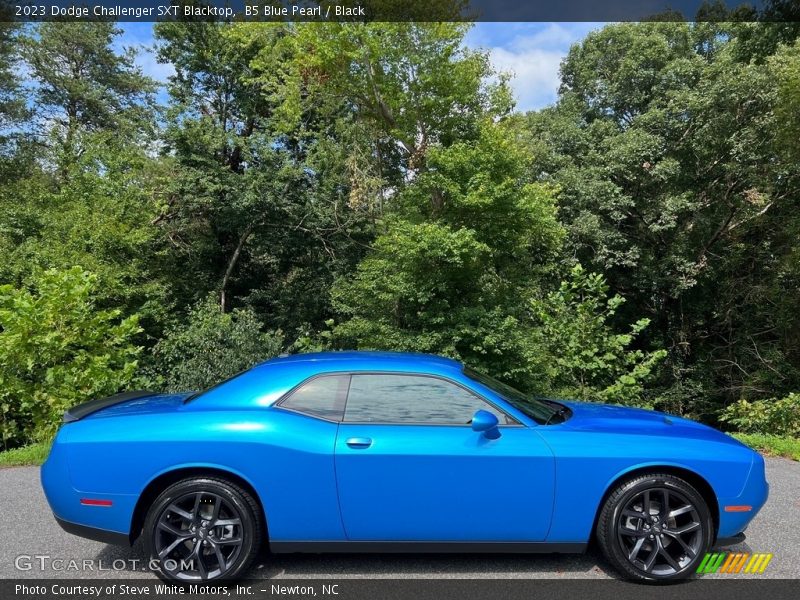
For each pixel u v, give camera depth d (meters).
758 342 19.55
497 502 3.32
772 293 18.23
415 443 3.33
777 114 15.56
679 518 3.41
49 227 15.05
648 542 3.37
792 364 18.44
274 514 3.28
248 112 20.61
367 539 3.33
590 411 4.09
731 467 3.44
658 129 18.88
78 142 17.97
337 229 19.72
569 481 3.34
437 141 15.33
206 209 18.89
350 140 17.88
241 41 17.91
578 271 10.10
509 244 13.09
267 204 18.86
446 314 11.73
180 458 3.28
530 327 12.20
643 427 3.67
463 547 3.35
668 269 19.72
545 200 13.24
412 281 11.78
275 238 20.77
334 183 18.92
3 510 4.61
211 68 19.86
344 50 15.23
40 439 7.68
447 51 14.56
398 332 11.81
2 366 7.71
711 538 3.43
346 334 13.03
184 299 19.17
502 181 12.58
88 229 14.83
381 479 3.29
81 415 3.58
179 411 3.50
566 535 3.36
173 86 19.73
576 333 9.87
